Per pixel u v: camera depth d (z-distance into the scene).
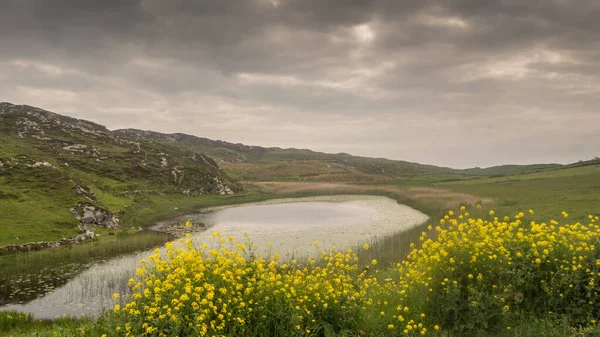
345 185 99.44
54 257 27.41
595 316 6.82
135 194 62.56
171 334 5.75
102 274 23.70
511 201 34.81
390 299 8.16
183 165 86.00
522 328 6.69
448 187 73.06
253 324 6.60
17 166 48.12
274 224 43.03
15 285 21.95
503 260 7.78
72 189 45.44
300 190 90.31
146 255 28.94
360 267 17.69
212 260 7.56
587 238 7.80
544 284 7.29
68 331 8.27
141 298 6.45
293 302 6.90
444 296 7.49
